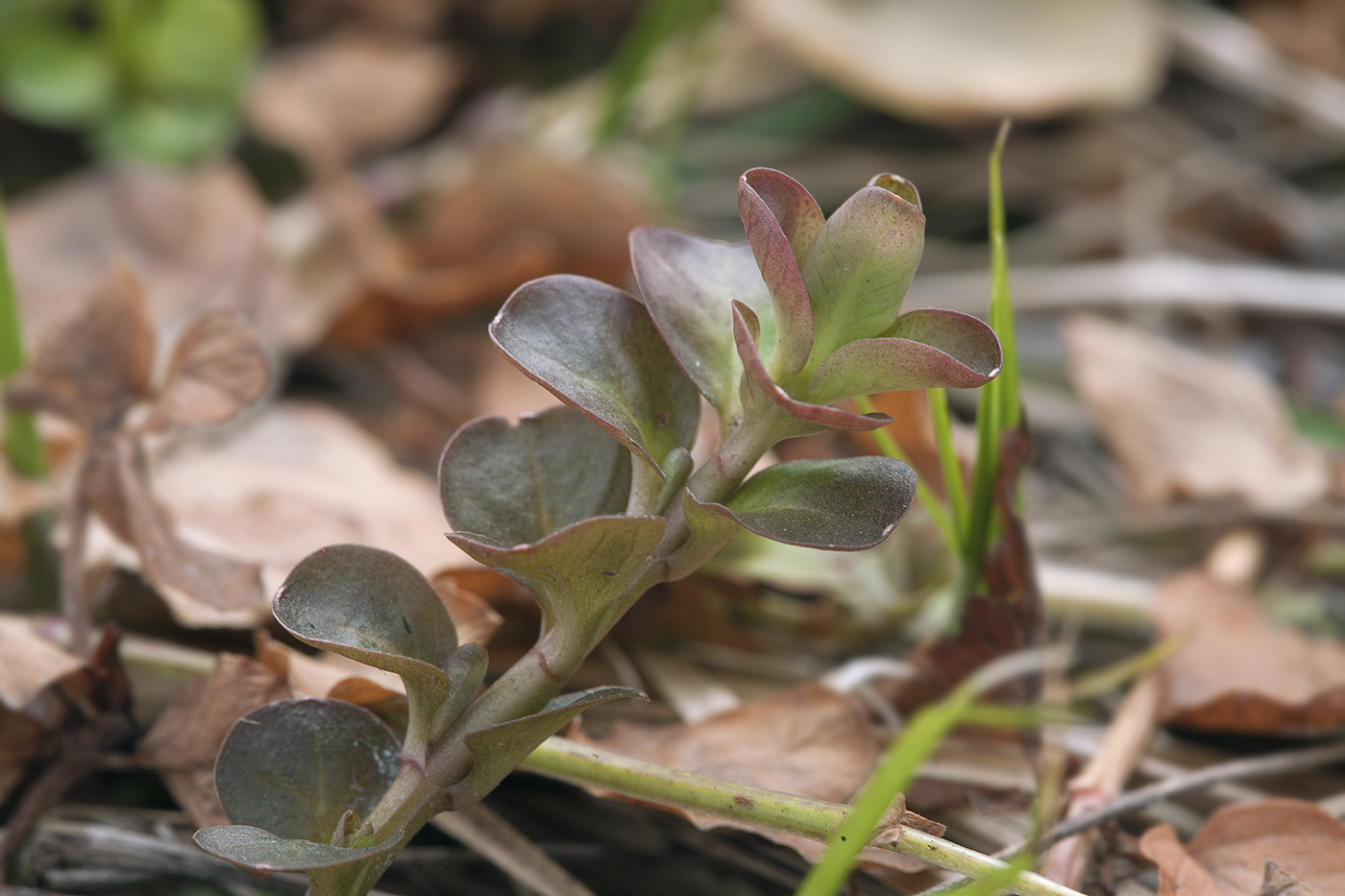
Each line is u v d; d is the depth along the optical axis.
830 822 0.37
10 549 0.41
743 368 0.36
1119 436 0.48
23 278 0.49
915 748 0.35
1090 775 0.39
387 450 0.47
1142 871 0.38
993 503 0.39
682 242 0.36
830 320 0.35
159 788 0.39
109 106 0.58
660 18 0.56
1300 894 0.37
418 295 0.49
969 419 0.51
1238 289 0.57
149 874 0.38
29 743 0.38
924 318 0.35
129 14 0.56
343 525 0.41
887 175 0.35
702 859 0.39
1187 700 0.41
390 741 0.36
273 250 0.53
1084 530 0.48
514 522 0.36
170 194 0.52
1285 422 0.50
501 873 0.39
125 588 0.41
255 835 0.35
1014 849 0.38
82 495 0.39
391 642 0.36
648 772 0.37
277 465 0.43
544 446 0.36
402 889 0.39
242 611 0.38
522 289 0.36
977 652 0.40
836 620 0.42
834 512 0.35
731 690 0.41
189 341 0.39
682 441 0.36
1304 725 0.40
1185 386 0.49
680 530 0.36
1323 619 0.44
